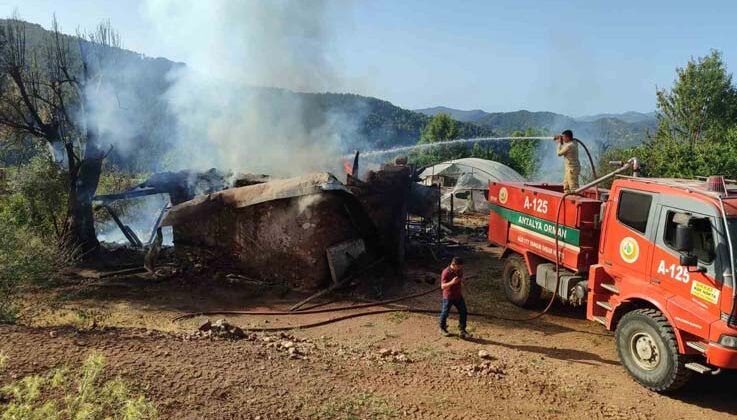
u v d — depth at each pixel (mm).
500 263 14914
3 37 14539
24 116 15047
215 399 5086
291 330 9391
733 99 27641
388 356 7742
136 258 15367
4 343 5789
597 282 8008
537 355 8070
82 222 15008
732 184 7648
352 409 5398
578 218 8648
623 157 23750
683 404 6453
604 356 8055
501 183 11312
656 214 6980
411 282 12750
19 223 14828
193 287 12312
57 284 11719
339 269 12109
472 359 7758
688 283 6406
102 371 5215
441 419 5496
